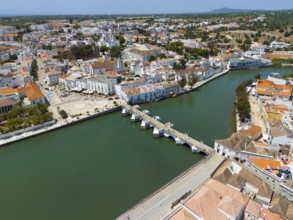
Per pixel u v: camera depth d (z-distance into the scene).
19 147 125.50
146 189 91.88
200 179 89.31
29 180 99.50
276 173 86.56
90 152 118.56
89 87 196.50
